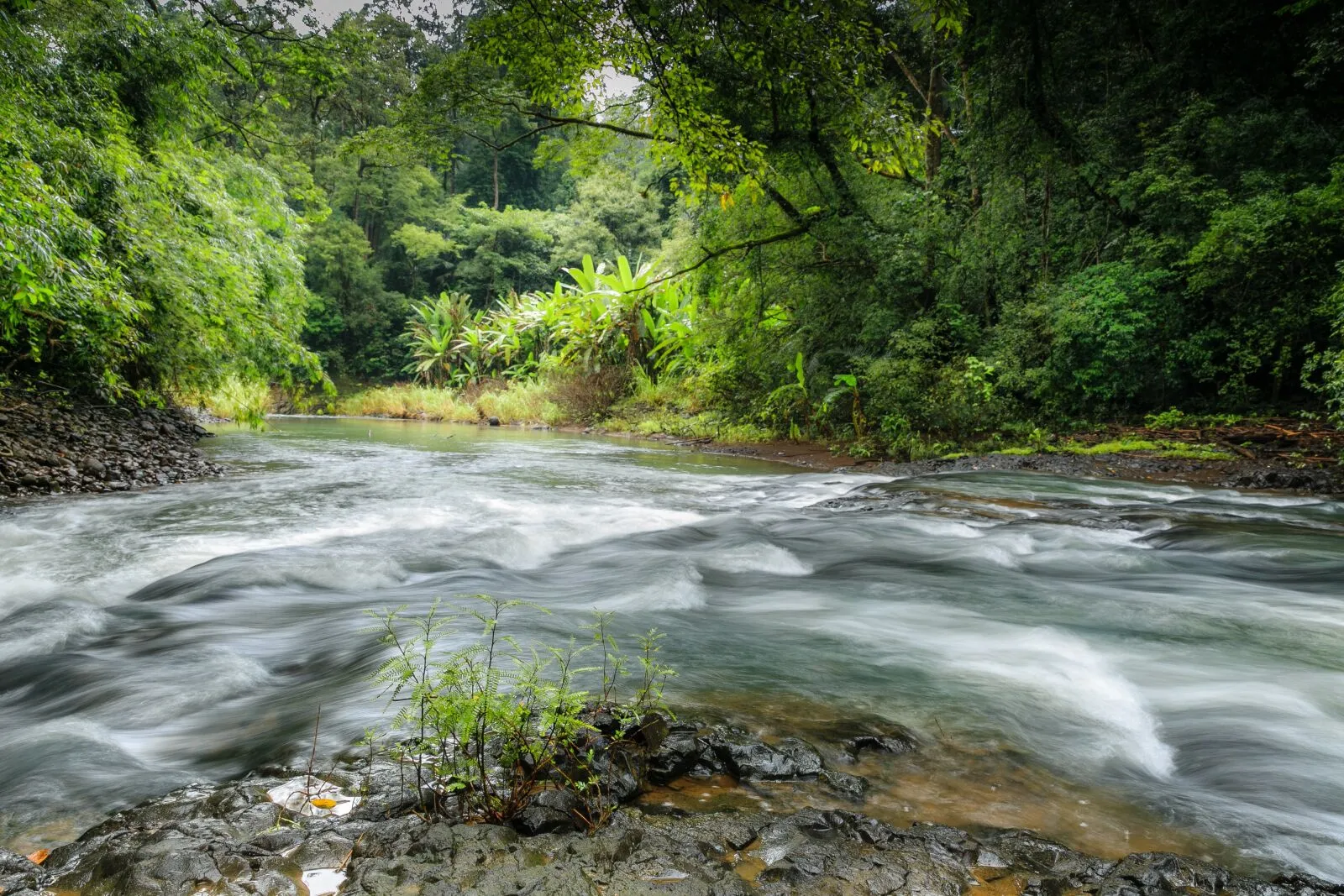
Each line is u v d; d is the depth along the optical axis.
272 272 16.94
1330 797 2.60
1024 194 16.72
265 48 17.34
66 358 12.33
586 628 4.26
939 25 11.20
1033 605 5.14
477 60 14.38
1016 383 15.30
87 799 2.47
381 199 54.75
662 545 7.11
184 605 5.04
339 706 3.12
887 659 3.90
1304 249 13.01
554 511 9.12
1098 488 10.46
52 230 8.98
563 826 2.21
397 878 1.86
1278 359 13.95
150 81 14.70
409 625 4.25
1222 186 14.90
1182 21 16.53
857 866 2.00
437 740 2.45
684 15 10.96
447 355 40.28
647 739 2.65
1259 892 1.96
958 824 2.32
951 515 8.65
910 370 15.74
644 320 27.52
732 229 18.00
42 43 11.65
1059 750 2.90
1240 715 3.33
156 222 13.11
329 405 33.69
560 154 16.38
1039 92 16.08
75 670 3.74
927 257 17.22
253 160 18.75
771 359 19.38
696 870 1.94
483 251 54.12
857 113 15.17
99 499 9.45
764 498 10.45
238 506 9.12
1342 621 4.80
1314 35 14.91
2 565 6.20
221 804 2.30
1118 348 14.39
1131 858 2.07
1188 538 7.25
